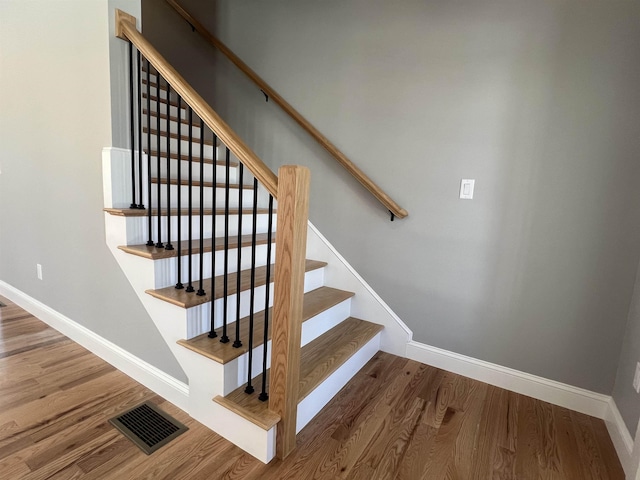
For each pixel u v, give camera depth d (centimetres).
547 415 176
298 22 245
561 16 168
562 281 179
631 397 149
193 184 220
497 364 200
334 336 212
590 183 168
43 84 203
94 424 153
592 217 169
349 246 241
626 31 156
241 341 159
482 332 202
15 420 153
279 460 140
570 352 180
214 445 145
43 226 229
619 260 165
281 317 132
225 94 284
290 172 123
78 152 192
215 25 283
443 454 147
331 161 242
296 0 244
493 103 187
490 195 192
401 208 218
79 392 175
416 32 205
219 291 172
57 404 165
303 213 128
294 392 140
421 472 137
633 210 161
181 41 301
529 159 181
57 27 187
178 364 165
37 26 198
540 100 176
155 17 313
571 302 178
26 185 235
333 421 164
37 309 252
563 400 183
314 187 251
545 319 185
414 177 213
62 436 145
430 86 203
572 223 174
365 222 233
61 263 221
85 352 212
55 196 213
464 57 192
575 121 169
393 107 215
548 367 186
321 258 252
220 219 220
